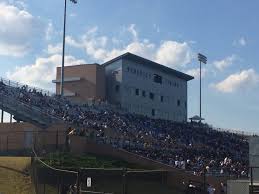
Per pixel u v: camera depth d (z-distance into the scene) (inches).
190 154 2427.4
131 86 3769.7
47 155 1610.5
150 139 2479.1
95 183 1279.5
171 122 3577.8
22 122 2076.8
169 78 4296.3
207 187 1402.6
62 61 2910.9
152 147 2246.6
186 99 4566.9
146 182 1470.2
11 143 1913.1
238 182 1079.0
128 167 1732.3
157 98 4106.8
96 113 2699.3
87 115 2504.9
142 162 1862.7
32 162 1362.0
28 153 1812.3
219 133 3737.7
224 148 3198.8
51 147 1777.8
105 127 2250.2
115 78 3708.2
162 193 1438.2
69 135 1763.0
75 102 2940.5
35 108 2236.7
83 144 1808.6
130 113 3334.2
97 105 3105.3
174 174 1596.9
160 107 4138.8
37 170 1175.6
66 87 3661.4
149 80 4005.9
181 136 3080.7
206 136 3422.7
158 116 4094.5
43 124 2087.8
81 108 2733.8
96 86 3563.0
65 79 3656.5
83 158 1668.3
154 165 1867.6
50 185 1128.2
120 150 1867.6
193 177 1680.6
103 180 1304.1
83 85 3599.9
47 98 2610.7
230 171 2199.8
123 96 3668.8
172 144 2549.2
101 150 1855.3
